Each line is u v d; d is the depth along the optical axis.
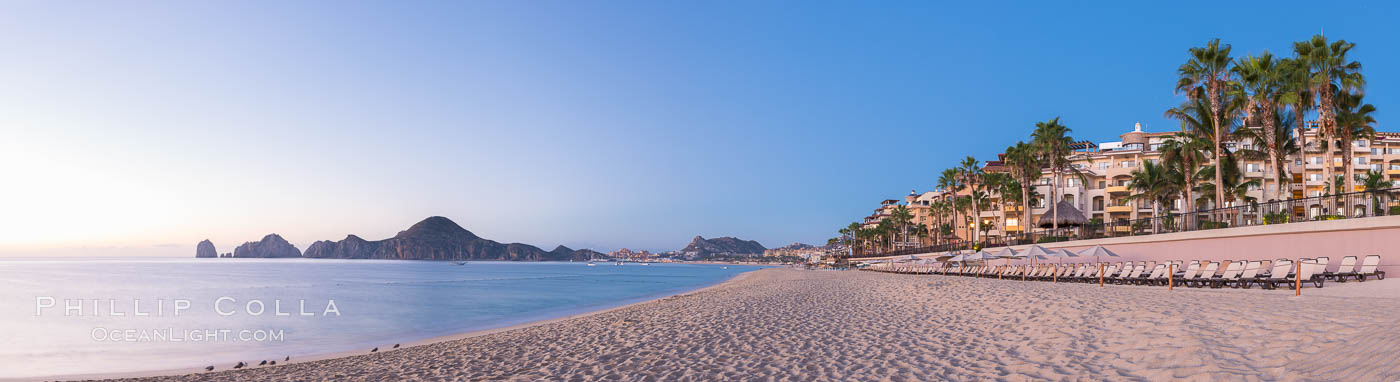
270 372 14.45
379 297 49.50
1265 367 7.45
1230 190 48.34
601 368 10.73
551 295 52.72
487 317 32.75
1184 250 30.33
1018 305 14.78
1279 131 39.78
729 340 12.88
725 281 82.19
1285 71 33.03
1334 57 31.80
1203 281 22.22
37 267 141.00
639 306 31.31
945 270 49.09
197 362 18.72
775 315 17.31
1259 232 25.61
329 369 13.98
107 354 20.38
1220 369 7.50
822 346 11.58
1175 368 7.89
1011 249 36.16
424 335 24.78
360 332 26.34
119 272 106.88
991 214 91.81
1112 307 12.88
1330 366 6.96
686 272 163.75
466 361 12.86
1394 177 74.38
